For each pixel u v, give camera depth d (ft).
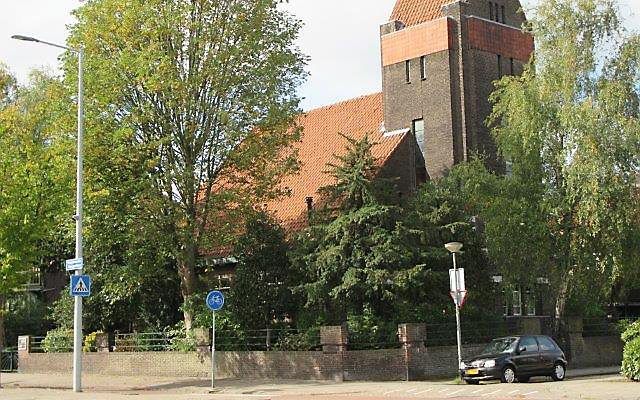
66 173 87.86
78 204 80.38
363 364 84.84
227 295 99.25
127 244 99.35
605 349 110.01
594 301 107.34
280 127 96.84
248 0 96.53
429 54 124.26
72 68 91.97
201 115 95.40
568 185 94.63
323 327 86.17
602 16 98.22
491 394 66.13
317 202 105.70
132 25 91.40
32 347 117.80
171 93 91.56
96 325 112.47
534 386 72.54
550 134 97.45
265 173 97.81
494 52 125.80
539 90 97.09
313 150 134.51
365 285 85.20
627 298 133.69
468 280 94.94
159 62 89.56
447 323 92.02
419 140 125.18
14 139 91.30
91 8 92.53
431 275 87.10
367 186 89.15
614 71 98.02
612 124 93.91
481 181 98.37
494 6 129.29
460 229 93.91
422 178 123.65
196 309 99.09
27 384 94.32
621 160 94.07
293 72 98.58
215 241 98.12
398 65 127.95
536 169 99.25
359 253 86.58
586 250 97.45
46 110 94.22
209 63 92.84
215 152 96.73
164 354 100.12
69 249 113.91
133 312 112.27
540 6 99.76
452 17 123.54
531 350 80.84
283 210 122.42
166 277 107.34
